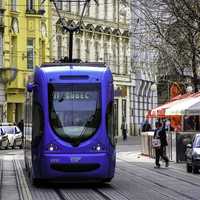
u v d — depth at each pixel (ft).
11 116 301.22
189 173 147.13
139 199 95.61
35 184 115.24
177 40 180.34
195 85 199.00
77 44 357.00
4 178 130.62
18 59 305.32
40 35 316.60
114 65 392.27
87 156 106.11
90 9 369.71
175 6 169.27
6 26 299.79
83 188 110.42
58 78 109.60
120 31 398.42
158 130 163.73
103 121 108.17
